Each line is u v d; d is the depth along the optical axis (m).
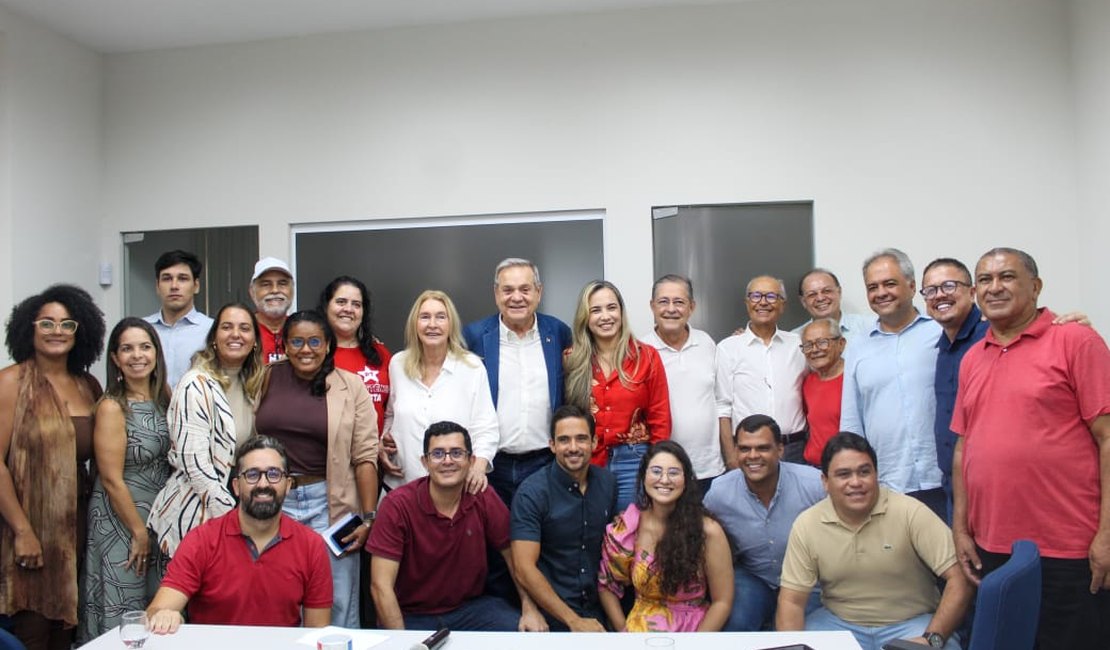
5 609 2.83
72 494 2.88
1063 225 3.83
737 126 4.05
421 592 2.75
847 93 3.98
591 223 4.20
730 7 4.05
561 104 4.17
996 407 2.39
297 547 2.38
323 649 1.88
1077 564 2.26
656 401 3.16
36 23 4.12
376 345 3.36
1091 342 2.25
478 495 2.80
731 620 2.76
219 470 2.73
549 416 3.12
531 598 2.80
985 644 1.50
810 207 4.05
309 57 4.38
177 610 2.20
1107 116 3.53
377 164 4.32
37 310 2.90
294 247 4.44
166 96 4.52
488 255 4.28
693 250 4.11
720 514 2.87
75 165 4.38
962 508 2.55
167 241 4.56
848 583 2.54
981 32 3.89
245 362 2.91
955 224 3.91
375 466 3.03
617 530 2.72
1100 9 3.55
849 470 2.43
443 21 4.24
